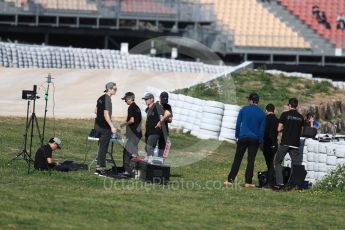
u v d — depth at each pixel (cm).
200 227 3972
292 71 13962
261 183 5400
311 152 5547
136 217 4044
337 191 5297
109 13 13512
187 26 13962
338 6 14925
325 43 14275
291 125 5241
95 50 11288
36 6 13150
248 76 10762
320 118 9781
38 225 3681
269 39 14138
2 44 10538
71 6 13350
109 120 5116
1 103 8325
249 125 5228
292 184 5297
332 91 10806
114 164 5278
